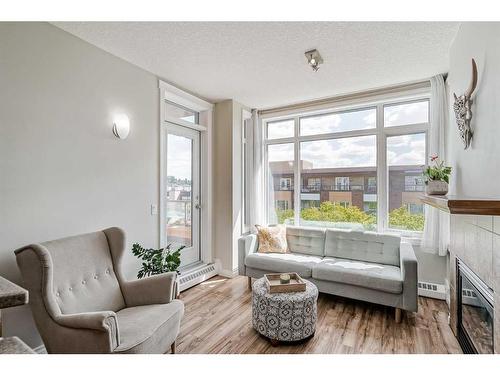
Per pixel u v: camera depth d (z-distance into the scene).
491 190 1.54
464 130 1.92
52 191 2.06
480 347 1.76
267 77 3.05
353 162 3.72
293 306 2.11
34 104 1.96
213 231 3.92
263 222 4.28
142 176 2.83
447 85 2.91
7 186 1.82
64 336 1.52
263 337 2.24
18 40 1.87
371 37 2.23
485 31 1.62
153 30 2.14
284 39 2.26
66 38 2.15
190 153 3.75
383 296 2.55
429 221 2.98
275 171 4.36
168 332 1.80
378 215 3.48
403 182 3.38
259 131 4.29
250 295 3.13
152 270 2.53
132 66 2.71
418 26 2.08
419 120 3.30
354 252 3.22
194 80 3.14
